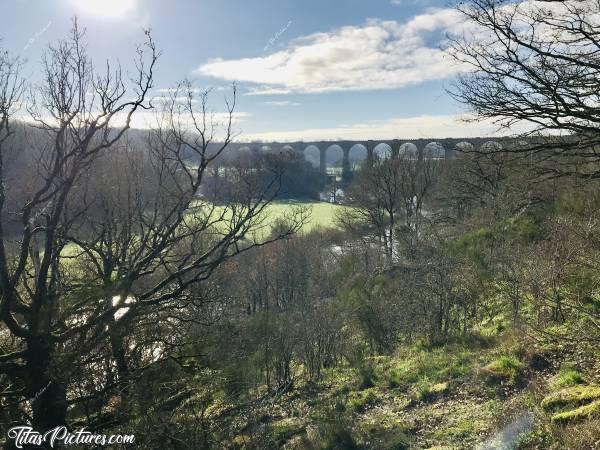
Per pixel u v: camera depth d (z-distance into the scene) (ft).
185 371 37.58
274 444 33.63
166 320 36.19
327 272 106.32
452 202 114.21
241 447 33.14
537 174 27.45
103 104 29.04
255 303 94.53
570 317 33.09
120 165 38.42
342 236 146.10
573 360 28.66
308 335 55.72
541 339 32.30
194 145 38.09
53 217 27.37
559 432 20.72
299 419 37.63
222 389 43.42
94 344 29.19
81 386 31.50
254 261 98.84
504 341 37.01
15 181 31.94
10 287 26.18
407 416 31.73
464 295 51.26
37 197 26.78
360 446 29.07
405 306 57.41
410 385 37.70
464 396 31.68
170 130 37.04
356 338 61.46
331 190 192.54
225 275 61.00
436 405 32.09
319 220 155.63
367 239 130.41
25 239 26.78
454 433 26.68
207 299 39.29
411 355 46.52
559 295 33.86
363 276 90.07
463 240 63.57
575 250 34.35
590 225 34.58
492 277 51.03
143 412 30.40
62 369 27.09
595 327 28.76
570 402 23.61
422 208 138.21
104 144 28.66
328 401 39.88
